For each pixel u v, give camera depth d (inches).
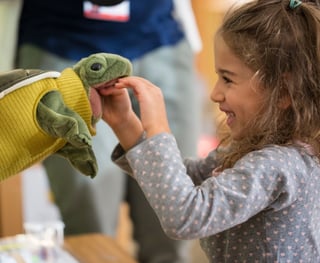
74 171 55.1
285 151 30.7
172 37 57.7
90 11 52.9
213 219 28.5
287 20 32.0
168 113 58.7
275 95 31.7
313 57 31.8
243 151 32.1
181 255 64.1
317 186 31.2
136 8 54.7
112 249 48.4
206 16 97.9
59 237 50.9
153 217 61.7
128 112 32.7
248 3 33.9
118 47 54.7
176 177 29.4
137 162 30.3
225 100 32.8
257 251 31.7
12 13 52.5
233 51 32.1
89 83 29.0
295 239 31.3
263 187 29.3
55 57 53.3
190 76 59.6
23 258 44.7
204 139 85.8
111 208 58.9
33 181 68.9
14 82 26.6
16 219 51.6
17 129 26.5
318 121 32.1
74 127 26.4
